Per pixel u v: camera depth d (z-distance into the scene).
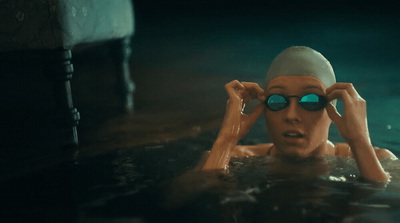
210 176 2.19
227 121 2.40
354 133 2.19
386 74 5.41
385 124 3.43
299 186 2.03
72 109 3.05
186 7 14.52
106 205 1.92
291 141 2.33
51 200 2.04
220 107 4.33
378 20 10.32
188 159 2.67
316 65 2.34
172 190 2.02
